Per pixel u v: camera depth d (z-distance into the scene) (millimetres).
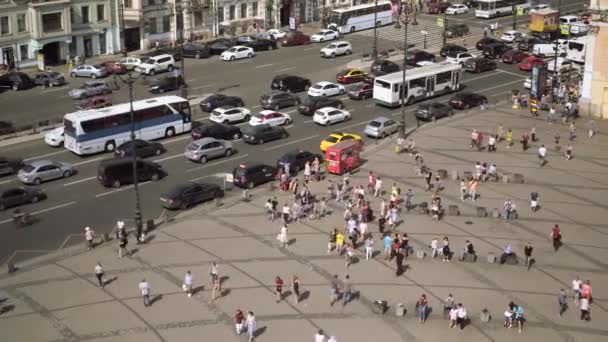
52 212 63344
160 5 114625
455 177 70000
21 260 55562
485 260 55844
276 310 49188
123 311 48969
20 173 68688
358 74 99688
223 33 123500
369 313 49062
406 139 80500
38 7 101375
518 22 135500
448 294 51312
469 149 77688
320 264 55094
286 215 61031
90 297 50562
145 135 79375
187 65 107438
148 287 49250
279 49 117625
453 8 140125
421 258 55906
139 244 57688
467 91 97500
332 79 101812
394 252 55656
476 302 50406
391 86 89812
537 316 49062
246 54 111125
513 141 79938
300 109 87562
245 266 54562
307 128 83688
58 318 48125
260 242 58188
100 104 87812
